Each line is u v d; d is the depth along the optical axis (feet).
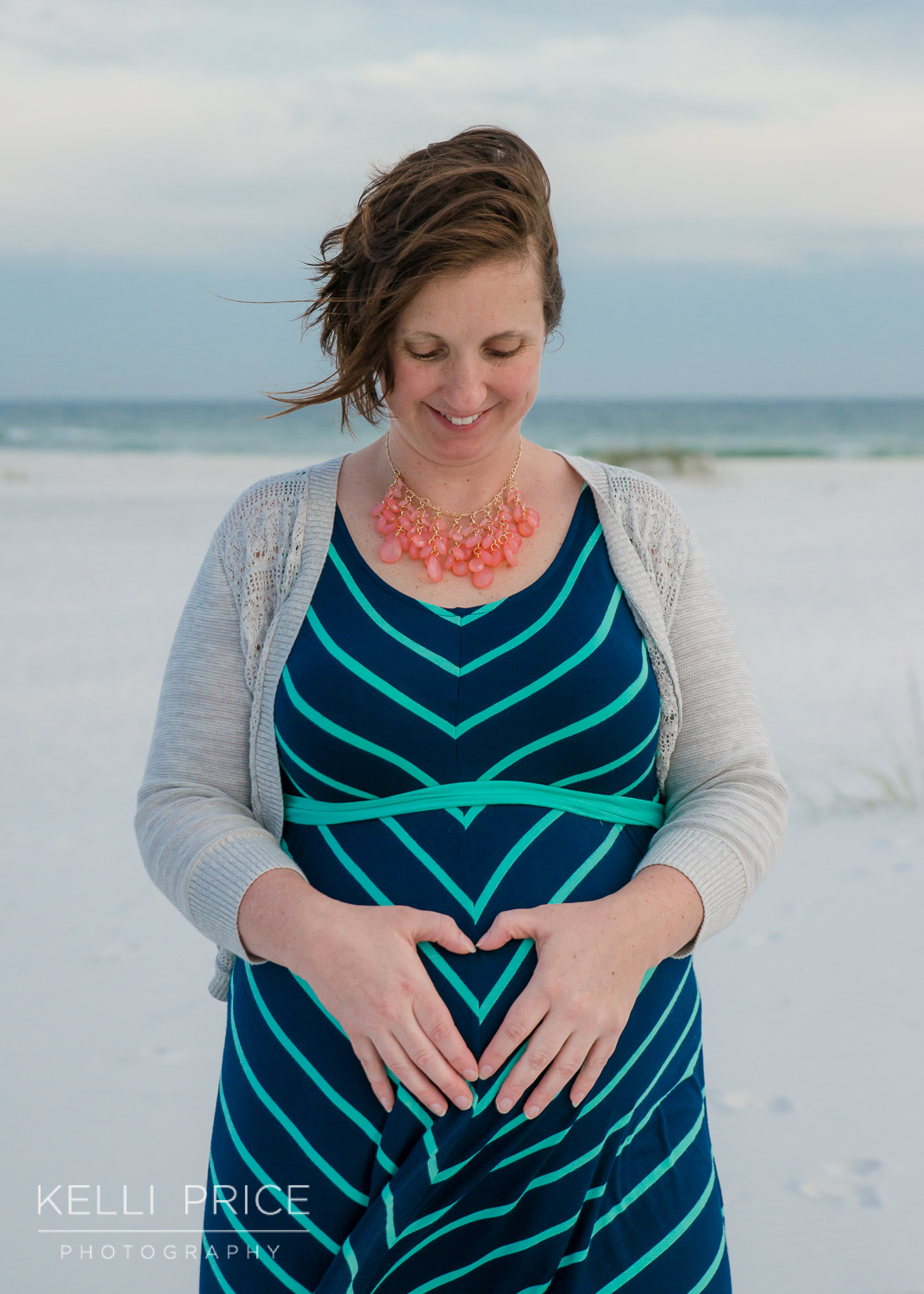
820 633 31.91
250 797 5.57
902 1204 8.27
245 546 5.54
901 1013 11.19
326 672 5.08
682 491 77.61
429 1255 4.77
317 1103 4.91
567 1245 4.81
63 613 35.19
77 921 13.92
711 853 5.03
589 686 5.05
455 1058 4.59
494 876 5.02
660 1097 5.10
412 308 4.66
